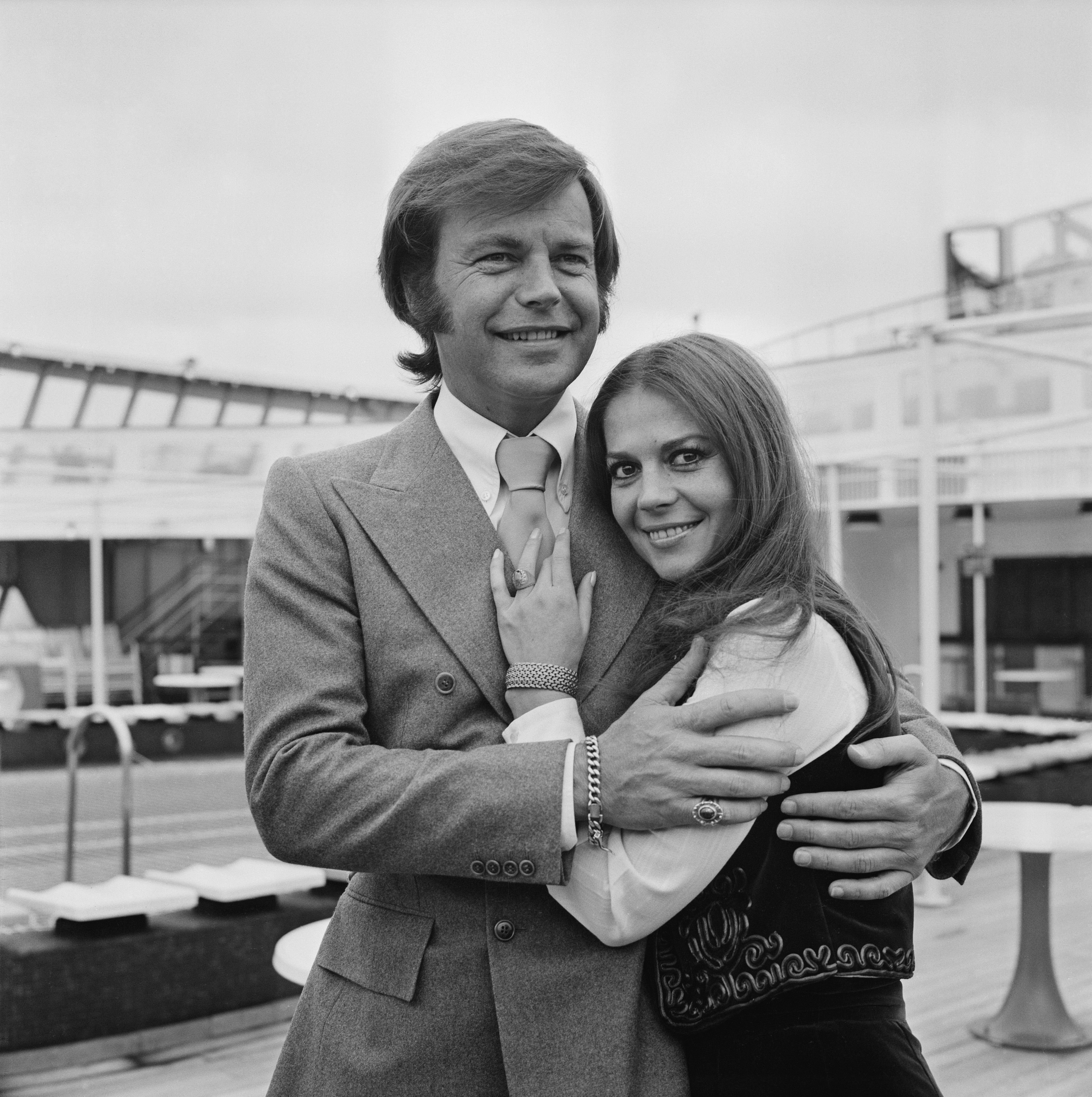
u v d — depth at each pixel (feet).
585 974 3.93
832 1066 3.74
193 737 36.63
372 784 3.81
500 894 3.99
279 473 4.41
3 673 38.99
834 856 3.75
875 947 3.80
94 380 39.34
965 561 34.81
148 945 12.23
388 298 4.53
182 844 23.65
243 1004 12.72
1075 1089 10.96
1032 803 19.45
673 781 3.62
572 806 3.70
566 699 3.97
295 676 4.06
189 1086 11.32
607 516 4.48
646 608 4.33
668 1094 3.91
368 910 4.21
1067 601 39.91
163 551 48.34
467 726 4.08
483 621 4.15
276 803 3.93
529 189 4.01
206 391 41.06
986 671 41.11
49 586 47.85
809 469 4.20
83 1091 11.21
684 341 4.19
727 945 3.81
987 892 18.10
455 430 4.45
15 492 39.73
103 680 33.22
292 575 4.18
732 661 3.85
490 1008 3.98
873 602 41.96
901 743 3.95
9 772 33.58
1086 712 39.63
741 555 4.10
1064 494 32.01
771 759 3.65
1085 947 14.67
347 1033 4.09
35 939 12.12
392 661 4.13
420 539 4.25
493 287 4.08
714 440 4.04
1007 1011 12.46
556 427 4.50
